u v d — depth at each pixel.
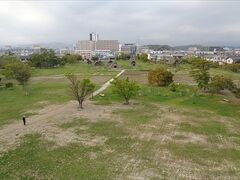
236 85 63.69
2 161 26.73
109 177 23.83
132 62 136.25
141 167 25.88
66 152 29.06
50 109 47.12
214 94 60.75
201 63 66.19
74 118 41.81
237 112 46.53
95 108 48.16
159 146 31.16
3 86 71.69
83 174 24.27
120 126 38.12
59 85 72.94
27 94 60.38
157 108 48.59
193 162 27.19
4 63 96.56
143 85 72.31
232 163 27.06
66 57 148.88
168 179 23.77
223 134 35.41
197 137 34.22
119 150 29.83
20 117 42.19
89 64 139.88
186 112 46.09
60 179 23.38
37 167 25.55
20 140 32.41
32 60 124.00
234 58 170.75
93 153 28.91
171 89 64.31
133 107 49.09
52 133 34.97
